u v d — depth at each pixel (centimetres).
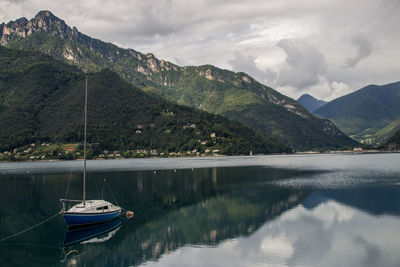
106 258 4409
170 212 6819
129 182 11688
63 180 12812
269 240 4888
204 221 6044
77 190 10006
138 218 6394
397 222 5653
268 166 18725
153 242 4953
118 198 8506
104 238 5222
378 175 12588
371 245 4591
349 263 4016
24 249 4838
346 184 10006
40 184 11688
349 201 7381
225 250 4528
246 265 4025
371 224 5572
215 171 15788
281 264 4031
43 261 4394
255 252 4428
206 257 4306
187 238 5084
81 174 15162
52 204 7988
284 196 8181
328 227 5462
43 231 5709
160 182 11575
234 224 5784
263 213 6506
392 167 16550
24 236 5447
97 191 9669
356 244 4641
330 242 4744
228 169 16888
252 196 8350
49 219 6550
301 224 5675
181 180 12100
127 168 18850
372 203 7125
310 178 11869
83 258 4462
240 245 4706
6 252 4731
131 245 4862
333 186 9619
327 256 4244
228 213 6594
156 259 4297
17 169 19962
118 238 5197
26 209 7450
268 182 10912
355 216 6091
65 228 5884
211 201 7856
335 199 7638
